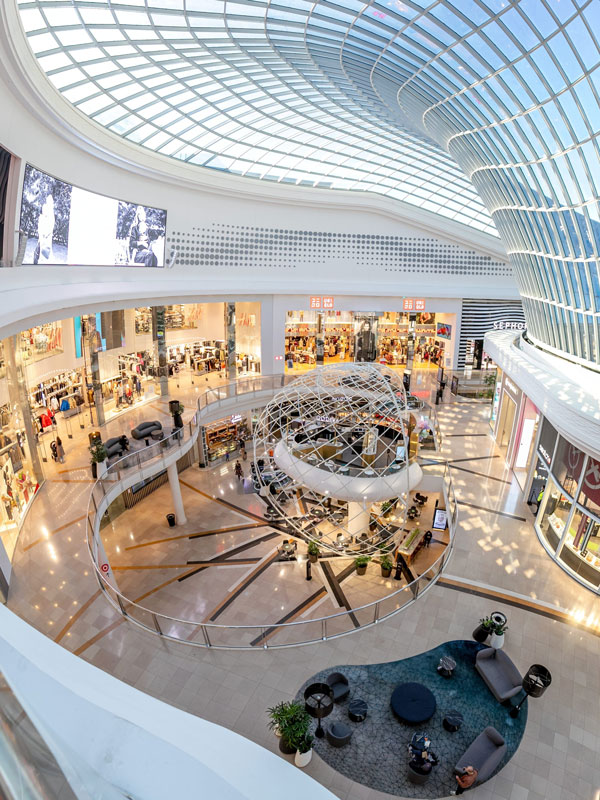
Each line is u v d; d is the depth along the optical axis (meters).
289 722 9.73
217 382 33.81
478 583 15.08
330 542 21.62
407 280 38.19
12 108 15.38
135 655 11.85
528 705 11.21
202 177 30.14
